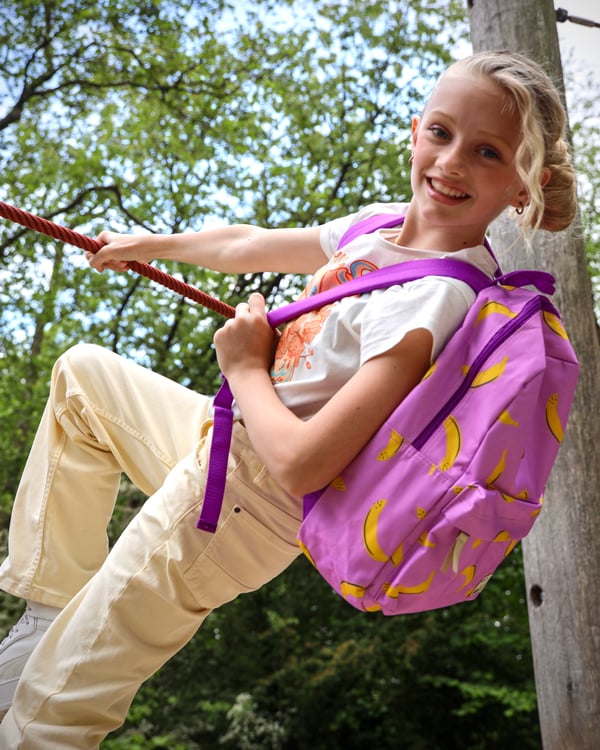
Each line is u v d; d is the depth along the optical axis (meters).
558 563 3.16
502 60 1.64
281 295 11.44
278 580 12.30
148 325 11.32
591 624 3.09
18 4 11.12
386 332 1.54
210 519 1.67
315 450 1.51
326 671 11.70
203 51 11.79
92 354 2.00
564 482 3.17
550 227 1.76
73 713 1.71
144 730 11.34
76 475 1.95
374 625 12.41
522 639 12.38
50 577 1.90
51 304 11.21
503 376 1.49
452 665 12.25
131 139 11.91
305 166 12.42
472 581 1.53
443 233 1.70
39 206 11.70
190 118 11.91
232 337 1.69
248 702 11.42
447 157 1.62
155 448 1.96
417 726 12.49
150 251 2.07
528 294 1.60
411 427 1.50
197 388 11.30
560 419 1.58
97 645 1.71
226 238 2.12
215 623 12.20
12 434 11.43
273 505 1.70
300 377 1.66
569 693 3.09
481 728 12.55
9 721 1.74
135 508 10.41
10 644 1.89
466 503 1.45
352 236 1.85
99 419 1.95
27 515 1.93
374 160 12.34
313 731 12.28
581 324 3.22
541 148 1.58
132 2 11.35
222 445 1.69
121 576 1.72
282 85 12.05
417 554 1.48
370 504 1.51
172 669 12.05
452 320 1.57
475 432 1.48
